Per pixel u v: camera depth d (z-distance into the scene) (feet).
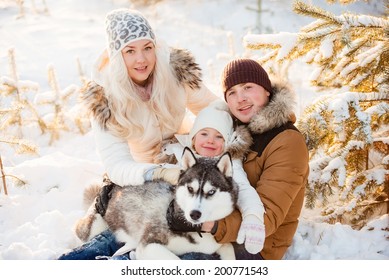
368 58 13.20
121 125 12.12
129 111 12.16
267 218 10.63
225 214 10.75
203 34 28.48
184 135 12.74
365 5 28.43
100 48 26.78
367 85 13.61
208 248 11.24
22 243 12.57
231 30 28.89
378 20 13.15
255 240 10.21
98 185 14.11
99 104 12.09
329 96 13.42
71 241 13.21
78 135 19.93
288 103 11.48
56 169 16.81
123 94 11.94
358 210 13.74
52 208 15.16
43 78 23.61
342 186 12.68
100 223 12.59
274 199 10.82
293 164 11.12
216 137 11.91
